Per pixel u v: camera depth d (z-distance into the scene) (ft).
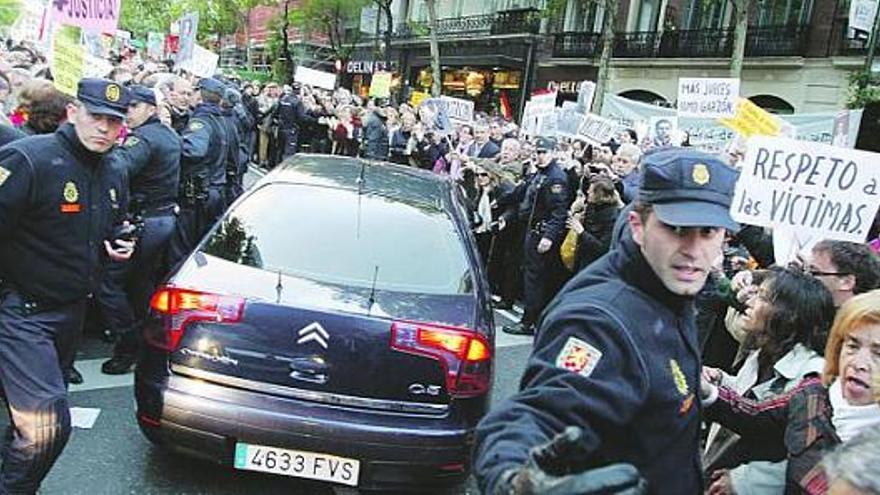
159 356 11.46
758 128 20.45
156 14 116.47
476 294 12.48
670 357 5.41
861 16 55.21
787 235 13.88
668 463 5.42
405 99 117.60
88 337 18.40
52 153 10.04
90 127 10.14
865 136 55.01
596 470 4.18
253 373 11.23
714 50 77.20
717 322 14.60
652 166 5.59
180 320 11.39
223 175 21.21
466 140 41.24
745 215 12.66
